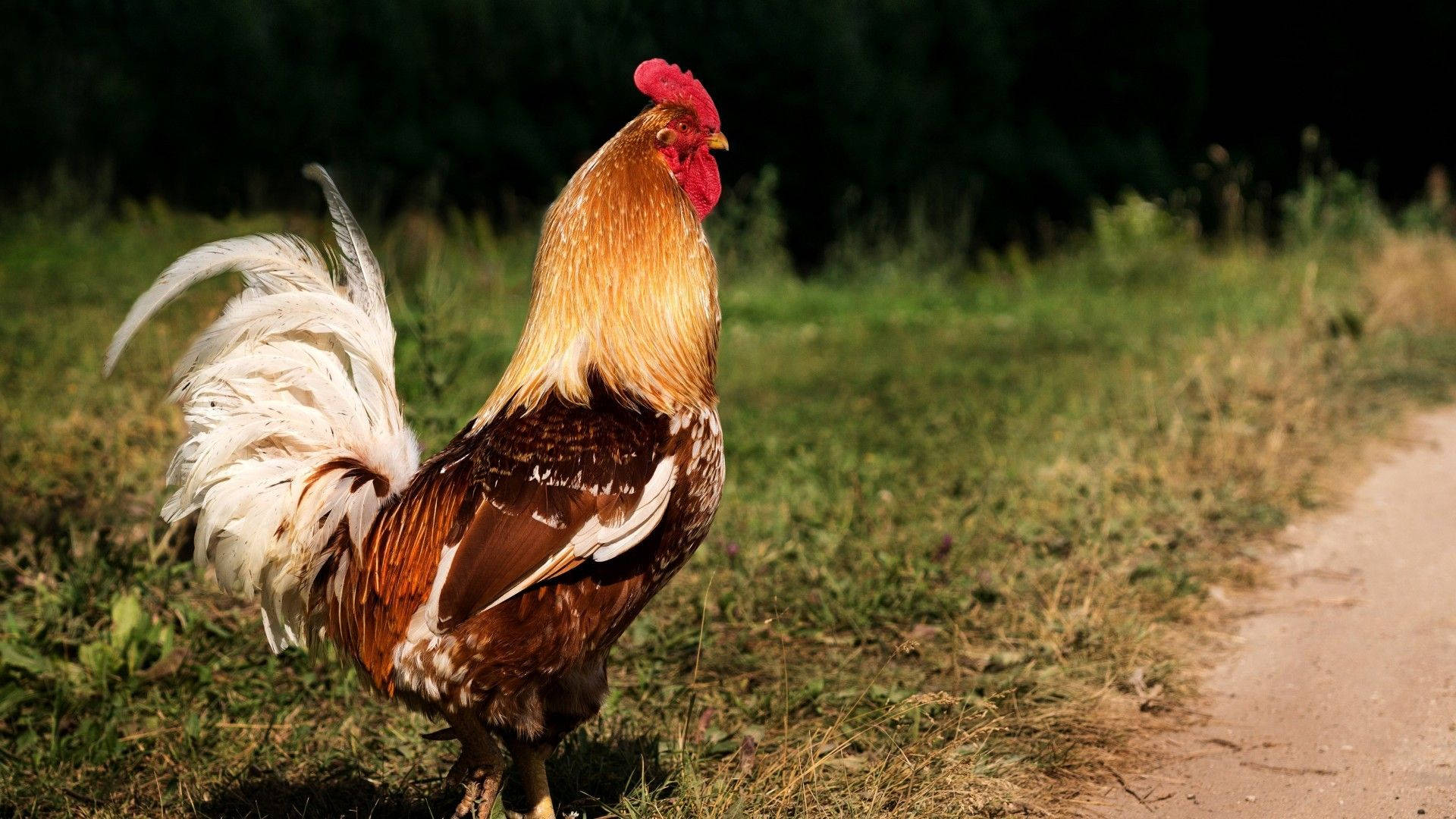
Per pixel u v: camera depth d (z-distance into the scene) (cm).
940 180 1967
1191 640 524
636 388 342
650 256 347
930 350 1280
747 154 1866
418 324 688
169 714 445
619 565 327
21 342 948
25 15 1664
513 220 1702
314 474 336
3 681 450
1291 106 2192
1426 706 456
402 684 331
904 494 699
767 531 632
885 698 452
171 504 336
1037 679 471
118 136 1684
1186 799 395
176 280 330
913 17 1923
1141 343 1172
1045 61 2005
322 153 1719
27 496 616
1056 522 649
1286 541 646
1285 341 1020
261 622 507
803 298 1623
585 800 394
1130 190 1931
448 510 324
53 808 391
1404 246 1471
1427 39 2084
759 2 1814
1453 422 883
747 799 373
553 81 1778
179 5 1689
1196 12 2028
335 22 1731
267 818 383
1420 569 606
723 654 507
